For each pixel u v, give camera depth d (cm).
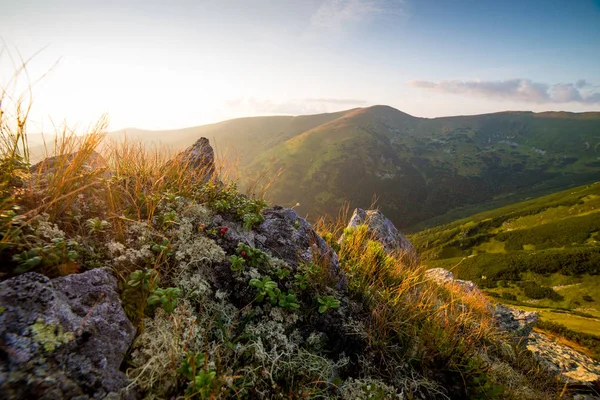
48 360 186
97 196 357
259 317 345
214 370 251
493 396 386
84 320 218
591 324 2959
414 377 377
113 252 300
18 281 210
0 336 179
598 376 622
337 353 365
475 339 516
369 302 447
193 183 505
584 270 8231
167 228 369
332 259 483
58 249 259
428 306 486
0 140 302
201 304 316
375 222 966
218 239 401
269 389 281
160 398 221
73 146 359
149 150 506
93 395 191
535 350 777
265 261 397
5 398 162
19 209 275
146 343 250
